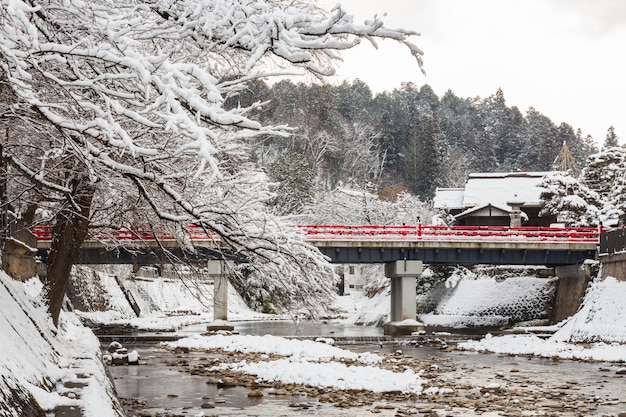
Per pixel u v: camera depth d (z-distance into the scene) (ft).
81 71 31.68
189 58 33.19
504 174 286.46
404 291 196.95
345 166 475.31
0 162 35.47
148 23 30.22
